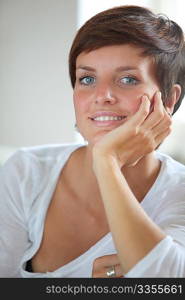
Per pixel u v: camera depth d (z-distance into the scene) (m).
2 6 4.56
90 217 1.28
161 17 1.21
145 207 1.29
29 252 1.31
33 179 1.36
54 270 1.29
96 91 1.16
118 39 1.14
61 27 4.18
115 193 1.09
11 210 1.34
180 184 1.31
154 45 1.16
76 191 1.30
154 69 1.19
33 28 4.39
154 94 1.20
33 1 4.36
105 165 1.13
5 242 1.31
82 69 1.18
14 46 4.55
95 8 4.03
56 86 4.32
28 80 4.50
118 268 1.19
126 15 1.15
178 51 1.23
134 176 1.28
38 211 1.31
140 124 1.15
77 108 1.21
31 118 4.54
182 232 1.16
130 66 1.15
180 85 1.30
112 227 1.06
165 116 1.19
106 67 1.15
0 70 4.67
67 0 4.09
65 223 1.30
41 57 4.38
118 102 1.16
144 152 1.20
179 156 3.62
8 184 1.36
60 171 1.35
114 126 1.17
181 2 3.93
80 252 1.27
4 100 4.69
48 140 4.44
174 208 1.26
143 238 1.03
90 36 1.15
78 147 1.38
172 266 1.03
